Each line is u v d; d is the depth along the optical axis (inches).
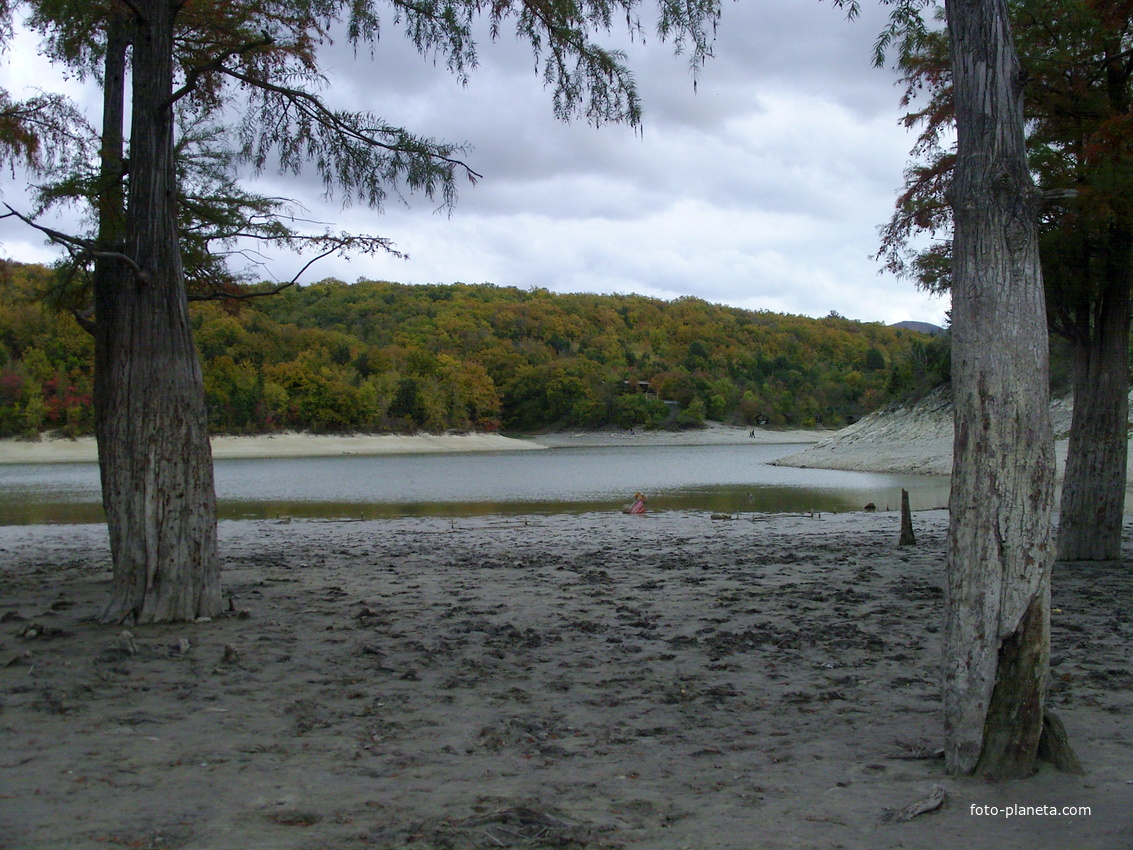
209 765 186.7
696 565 514.9
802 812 160.1
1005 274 175.8
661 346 6181.1
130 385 342.3
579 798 168.1
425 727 214.4
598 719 220.8
